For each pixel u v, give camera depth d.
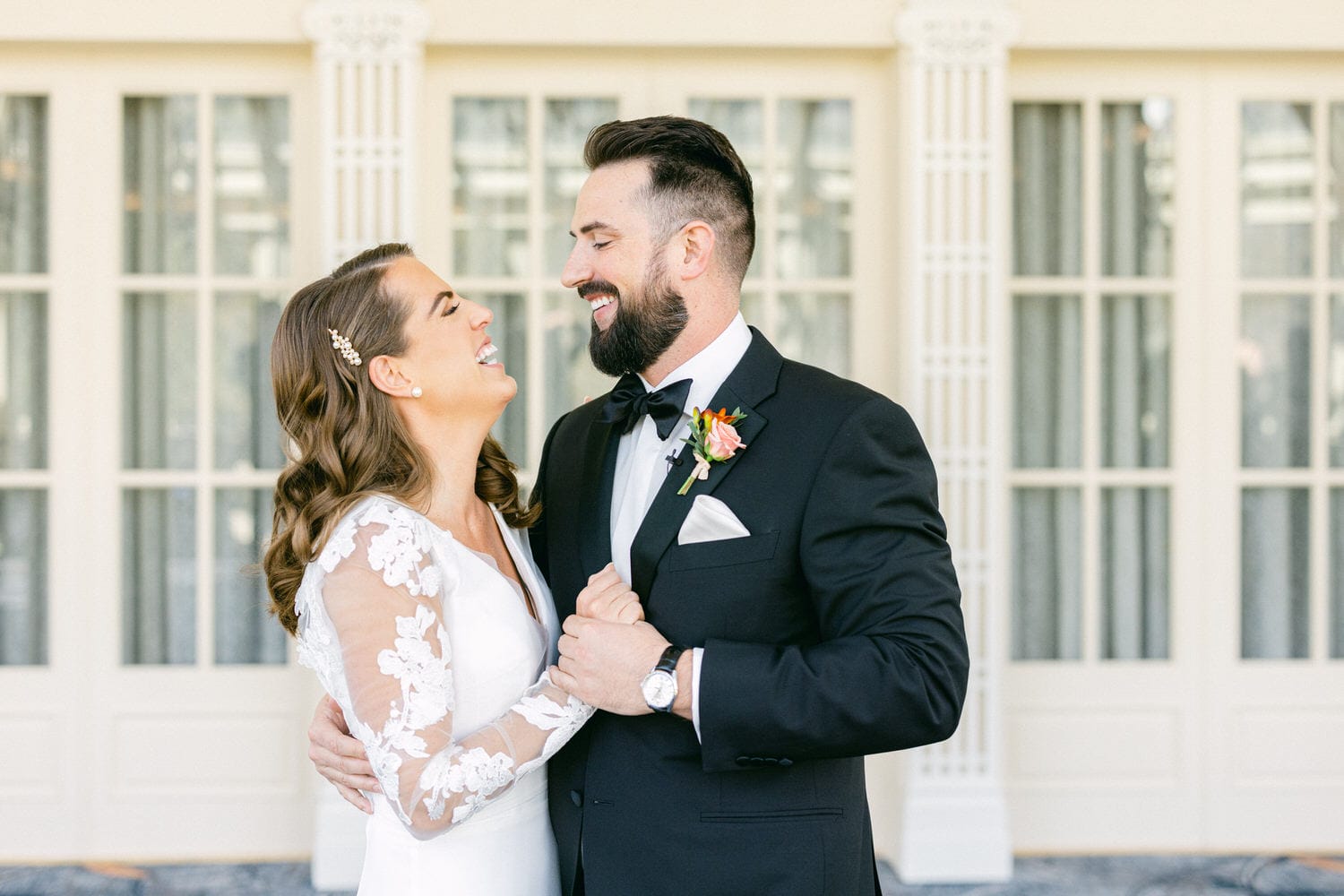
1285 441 3.75
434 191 3.56
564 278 1.66
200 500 3.60
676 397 1.61
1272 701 3.71
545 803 1.66
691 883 1.48
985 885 3.37
